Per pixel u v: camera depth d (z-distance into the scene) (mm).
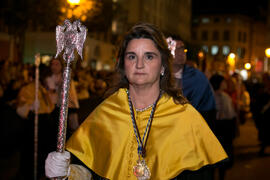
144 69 1857
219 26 50781
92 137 1953
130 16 27609
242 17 50469
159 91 1998
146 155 1855
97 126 1960
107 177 1842
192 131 1887
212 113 3697
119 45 1990
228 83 8133
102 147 1917
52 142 4430
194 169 1819
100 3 15555
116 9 18484
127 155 1881
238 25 50188
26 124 4477
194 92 3598
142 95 1950
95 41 22969
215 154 1880
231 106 5379
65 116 1694
